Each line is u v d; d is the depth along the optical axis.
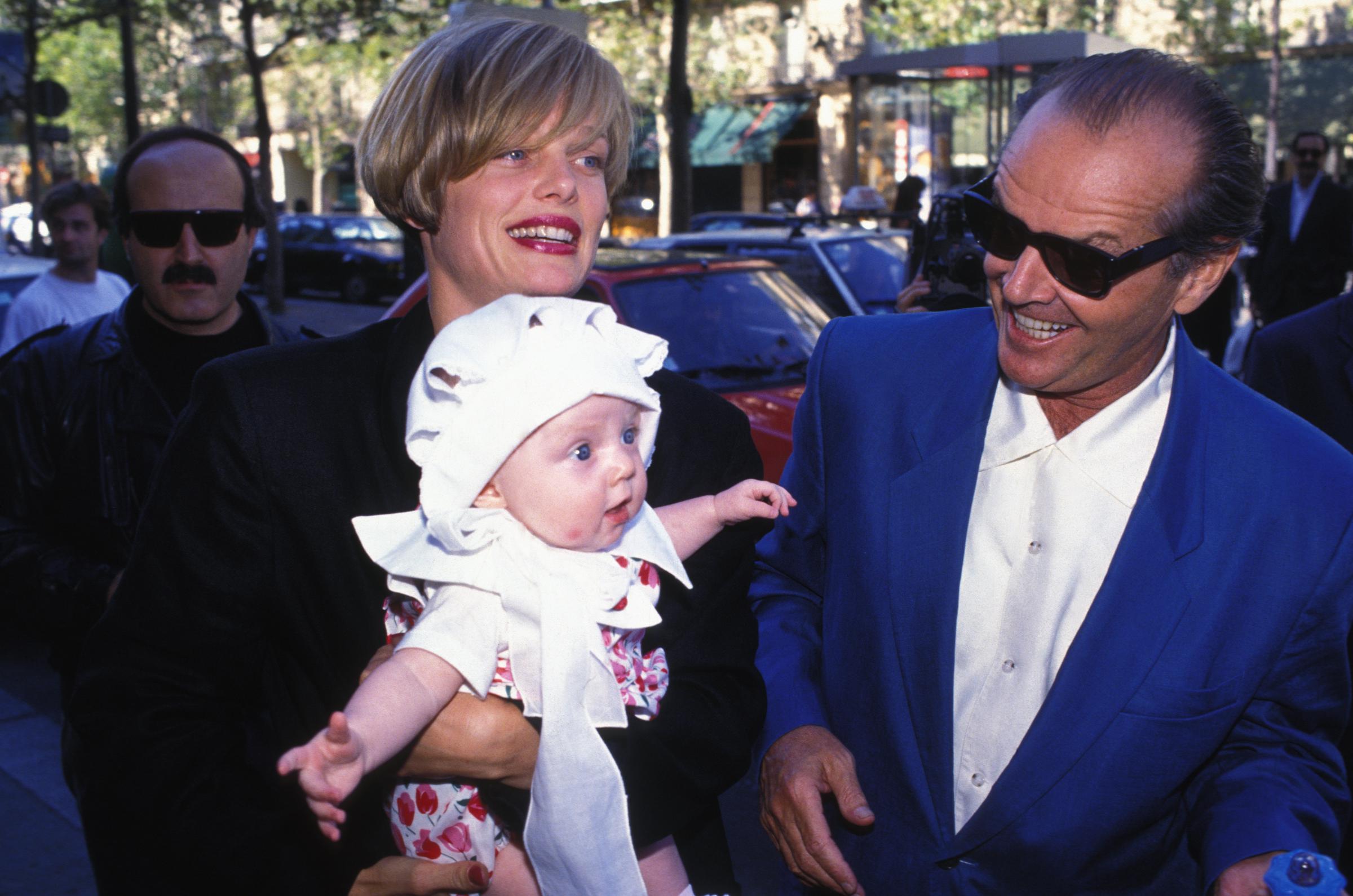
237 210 2.82
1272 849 1.60
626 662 1.59
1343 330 2.99
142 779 1.54
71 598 2.50
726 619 1.75
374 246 23.05
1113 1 22.02
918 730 1.87
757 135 32.34
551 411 1.46
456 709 1.48
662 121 27.97
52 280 5.41
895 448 1.95
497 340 1.53
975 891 1.83
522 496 1.49
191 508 1.58
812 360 2.18
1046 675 1.81
